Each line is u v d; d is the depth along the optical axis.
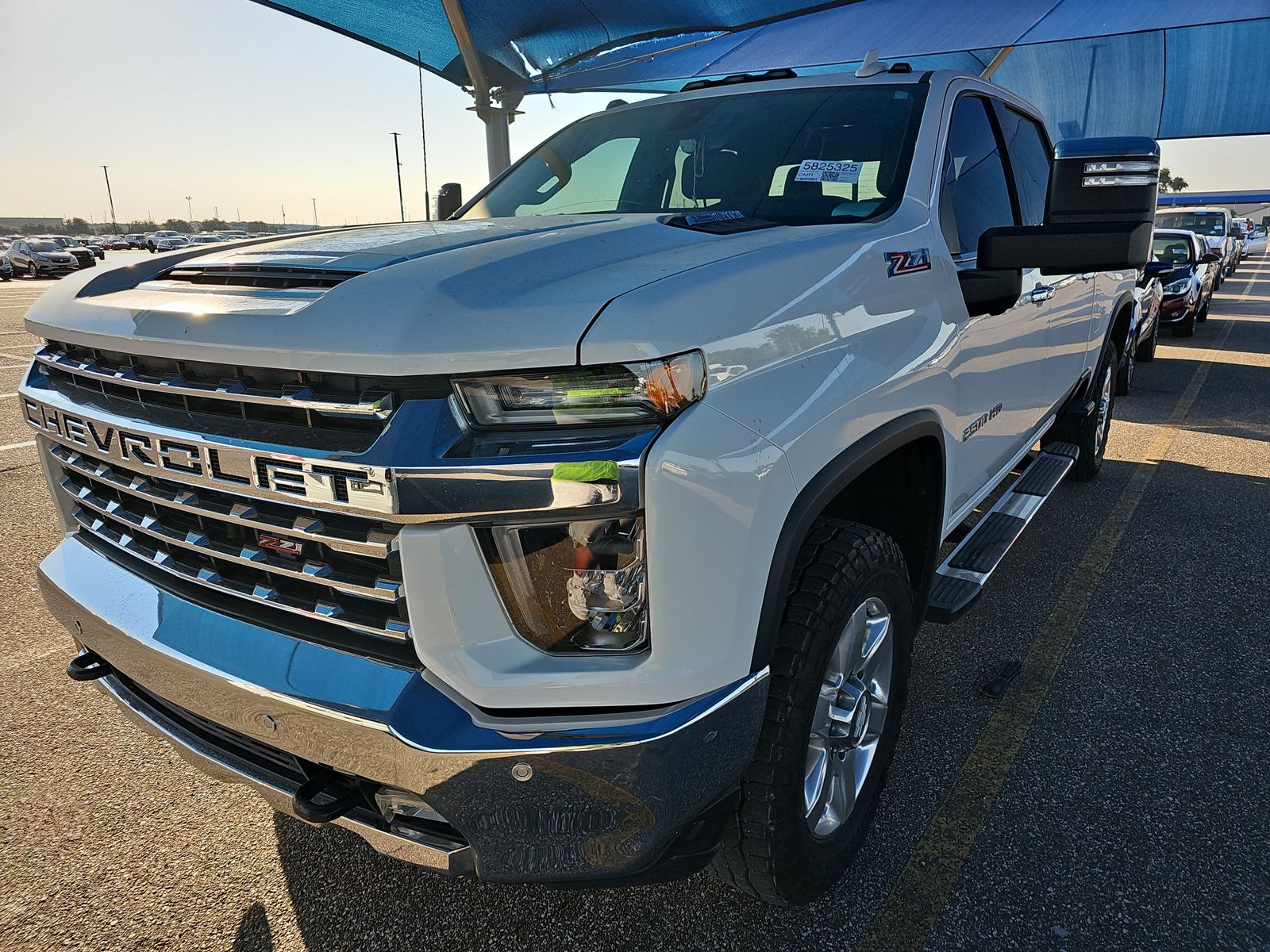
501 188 3.17
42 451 2.17
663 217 2.18
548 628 1.46
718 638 1.52
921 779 2.59
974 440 2.76
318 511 1.49
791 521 1.66
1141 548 4.43
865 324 1.97
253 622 1.66
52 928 2.04
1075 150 2.43
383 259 1.73
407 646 1.51
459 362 1.39
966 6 12.32
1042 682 3.14
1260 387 9.02
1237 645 3.41
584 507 1.38
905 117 2.67
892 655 2.24
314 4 12.06
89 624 1.90
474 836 1.49
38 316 2.04
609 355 1.39
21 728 2.86
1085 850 2.28
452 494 1.38
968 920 2.04
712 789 1.56
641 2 12.48
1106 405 5.41
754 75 3.27
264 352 1.49
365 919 2.07
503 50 14.23
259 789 1.75
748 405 1.56
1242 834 2.33
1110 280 4.71
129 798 2.51
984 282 2.52
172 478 1.66
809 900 2.01
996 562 2.92
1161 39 15.09
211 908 2.11
